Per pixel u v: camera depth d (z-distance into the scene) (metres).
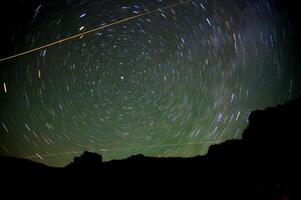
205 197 7.99
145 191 8.59
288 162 8.67
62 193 8.50
